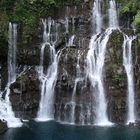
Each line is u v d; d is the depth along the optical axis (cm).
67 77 2378
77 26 2544
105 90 2348
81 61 2391
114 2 2594
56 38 2508
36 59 2461
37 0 2564
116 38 2431
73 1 2588
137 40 2403
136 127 2233
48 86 2409
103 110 2331
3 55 2470
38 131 2172
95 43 2438
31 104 2400
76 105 2336
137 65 2381
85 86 2359
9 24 2483
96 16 2573
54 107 2380
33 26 2505
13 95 2417
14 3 2555
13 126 2239
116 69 2367
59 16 2564
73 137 2091
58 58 2433
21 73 2455
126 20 2550
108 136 2103
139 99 2352
